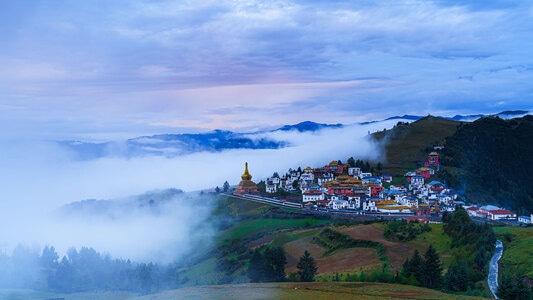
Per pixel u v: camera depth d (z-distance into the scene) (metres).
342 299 146.38
